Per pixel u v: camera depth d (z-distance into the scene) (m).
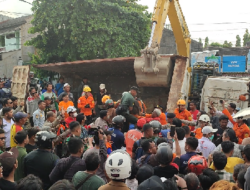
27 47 26.08
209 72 13.62
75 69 14.84
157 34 11.58
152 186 3.04
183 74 11.63
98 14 18.95
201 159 4.51
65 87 11.97
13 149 4.43
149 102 13.58
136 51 20.47
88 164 3.67
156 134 6.06
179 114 9.34
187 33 14.04
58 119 6.32
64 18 18.73
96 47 19.20
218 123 8.27
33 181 2.95
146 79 12.13
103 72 14.90
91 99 11.37
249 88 11.25
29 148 5.24
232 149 4.86
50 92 10.95
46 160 4.44
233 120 7.73
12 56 26.06
